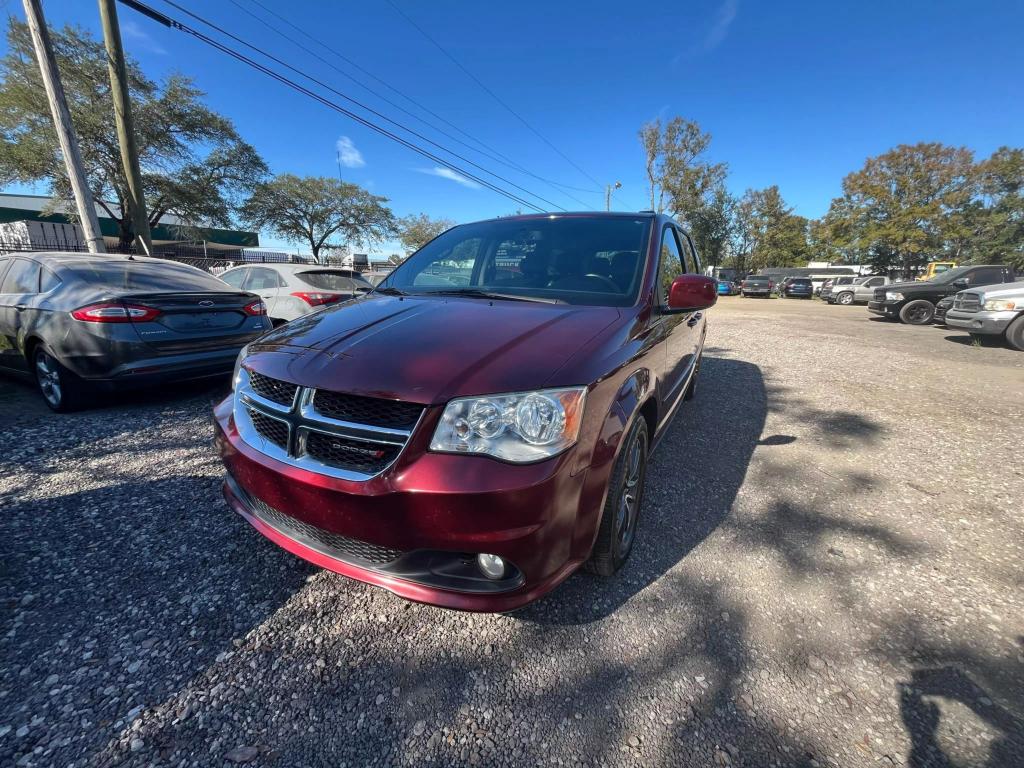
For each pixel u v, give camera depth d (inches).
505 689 65.0
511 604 63.7
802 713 61.6
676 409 137.2
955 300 391.2
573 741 58.1
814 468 136.9
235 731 58.5
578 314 86.1
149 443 142.9
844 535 102.6
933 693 64.6
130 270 183.0
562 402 63.9
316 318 93.0
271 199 1459.2
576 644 72.4
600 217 123.8
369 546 67.6
